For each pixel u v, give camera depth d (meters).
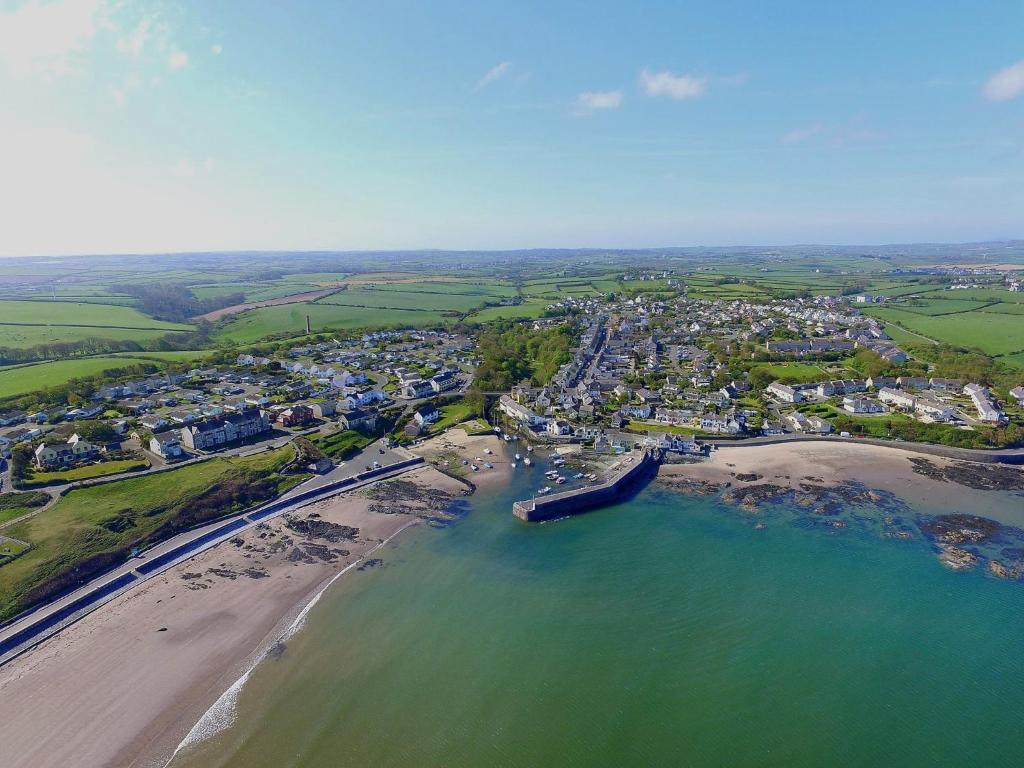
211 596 83.81
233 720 62.81
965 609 80.75
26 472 114.25
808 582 87.44
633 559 94.38
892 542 98.12
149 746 59.53
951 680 68.31
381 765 57.62
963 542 97.56
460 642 75.12
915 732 61.38
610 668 70.56
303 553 95.56
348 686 67.69
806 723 62.47
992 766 57.56
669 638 75.75
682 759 58.31
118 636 75.00
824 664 70.94
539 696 66.38
